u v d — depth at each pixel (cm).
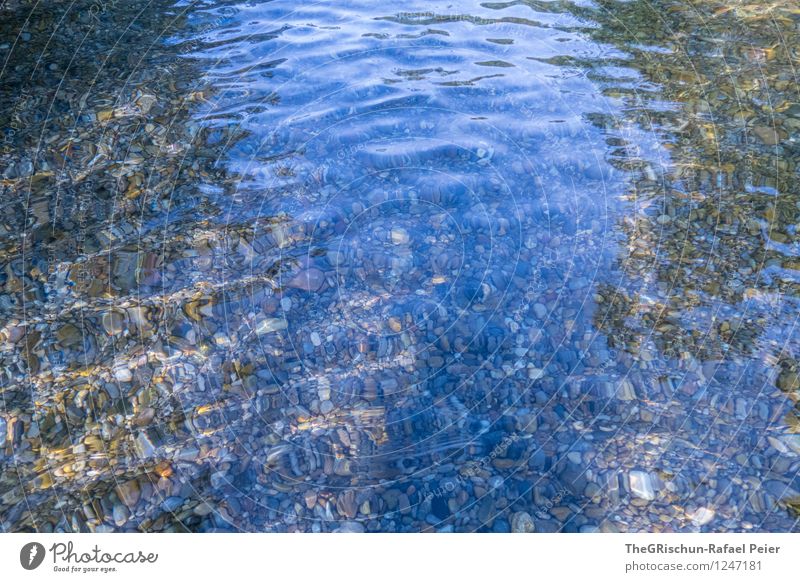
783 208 377
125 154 424
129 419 287
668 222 377
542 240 373
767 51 507
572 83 489
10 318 324
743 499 254
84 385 297
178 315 332
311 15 589
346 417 292
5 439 275
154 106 463
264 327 329
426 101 476
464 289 349
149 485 263
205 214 388
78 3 577
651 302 336
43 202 388
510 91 484
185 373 307
